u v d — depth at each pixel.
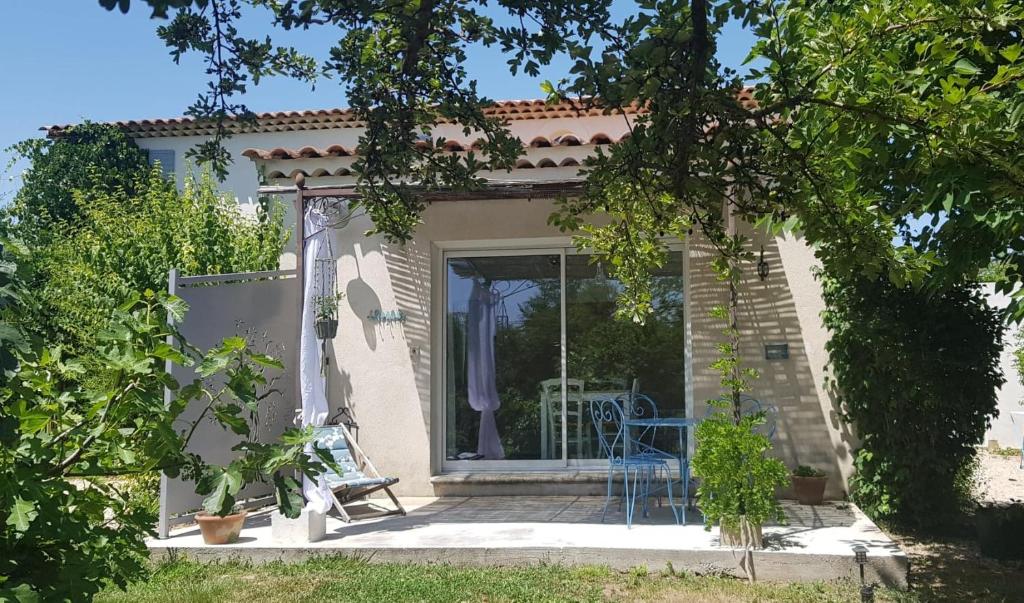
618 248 6.54
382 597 5.73
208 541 6.96
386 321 9.21
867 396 7.67
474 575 6.23
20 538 2.69
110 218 11.12
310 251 8.27
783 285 8.60
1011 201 4.07
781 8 3.48
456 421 9.33
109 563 3.05
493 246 9.35
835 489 8.38
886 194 5.13
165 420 2.78
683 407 8.91
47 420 2.71
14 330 2.71
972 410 7.41
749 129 3.58
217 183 12.78
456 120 4.19
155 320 3.02
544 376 9.23
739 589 5.93
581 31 3.44
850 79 3.54
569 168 8.29
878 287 7.50
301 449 2.96
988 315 7.40
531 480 8.84
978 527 7.22
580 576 6.22
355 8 3.27
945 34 4.04
